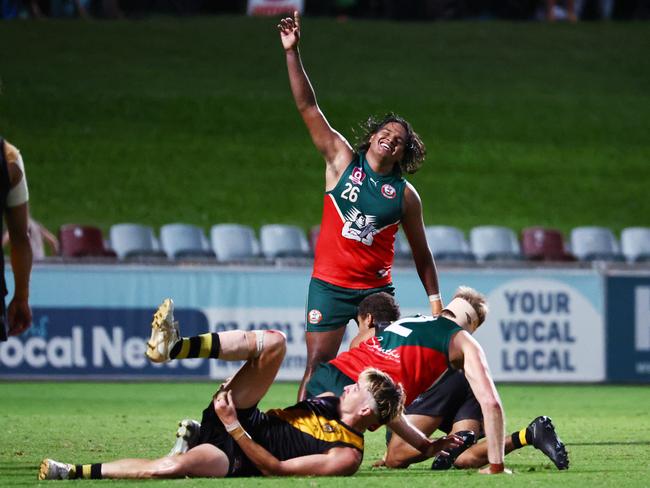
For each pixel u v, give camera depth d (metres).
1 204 17.59
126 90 98.69
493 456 21.03
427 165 88.88
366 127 26.09
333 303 25.77
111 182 83.69
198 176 85.75
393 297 24.53
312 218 80.75
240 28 113.44
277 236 62.97
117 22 112.50
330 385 21.59
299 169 88.12
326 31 113.56
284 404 40.91
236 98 98.88
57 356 47.12
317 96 99.06
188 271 47.62
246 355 20.03
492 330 49.03
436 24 117.06
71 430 30.91
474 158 90.50
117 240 60.59
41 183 82.38
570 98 101.94
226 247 61.75
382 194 25.39
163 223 78.44
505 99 101.12
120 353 47.53
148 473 19.47
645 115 99.25
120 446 27.17
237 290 47.84
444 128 95.19
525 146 93.00
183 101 97.50
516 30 115.88
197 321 47.56
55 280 47.00
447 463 23.02
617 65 109.25
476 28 116.19
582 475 21.22
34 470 21.94
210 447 19.84
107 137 90.62
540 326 49.47
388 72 105.62
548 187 86.69
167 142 90.75
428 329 21.52
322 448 20.33
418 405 23.77
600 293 49.97
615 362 50.06
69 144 88.81
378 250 25.69
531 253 63.03
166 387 46.41
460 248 63.81
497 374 49.16
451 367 21.73
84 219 77.88
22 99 95.06
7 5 111.38
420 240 26.06
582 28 116.69
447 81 104.50
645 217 83.00
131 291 47.47
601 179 88.38
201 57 106.75
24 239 18.09
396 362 21.38
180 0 118.50
